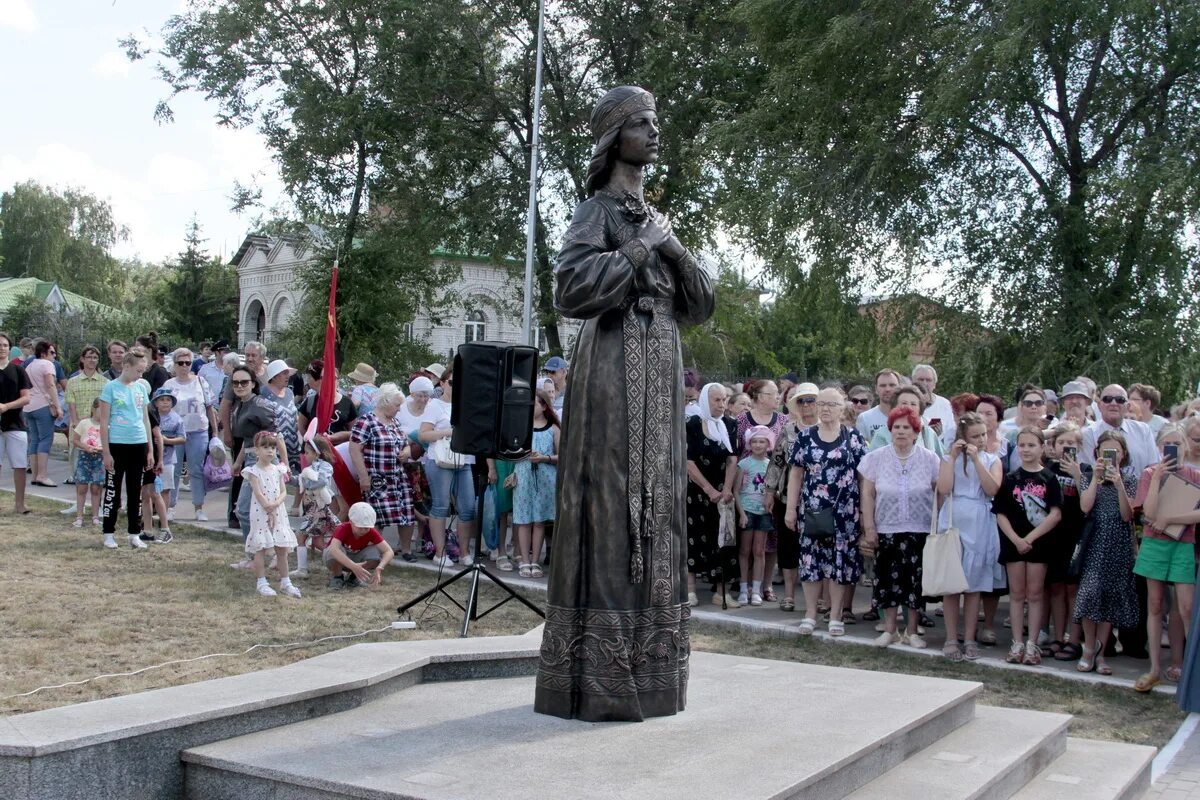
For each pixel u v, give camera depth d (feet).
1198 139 55.62
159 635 23.15
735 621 28.78
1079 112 62.64
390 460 32.76
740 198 67.62
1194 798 17.38
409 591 30.14
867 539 26.61
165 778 13.65
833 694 17.75
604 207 15.96
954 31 59.11
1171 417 30.17
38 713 13.99
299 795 12.66
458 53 95.45
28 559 31.22
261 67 98.53
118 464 33.83
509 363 22.08
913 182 64.69
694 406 32.27
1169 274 55.72
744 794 11.78
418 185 98.43
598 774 12.57
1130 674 24.76
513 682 18.45
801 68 64.23
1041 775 17.12
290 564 33.71
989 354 64.95
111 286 236.43
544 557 35.65
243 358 44.47
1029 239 63.77
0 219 227.20
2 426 39.93
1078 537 25.30
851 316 68.23
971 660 25.48
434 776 12.50
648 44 92.73
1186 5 55.01
